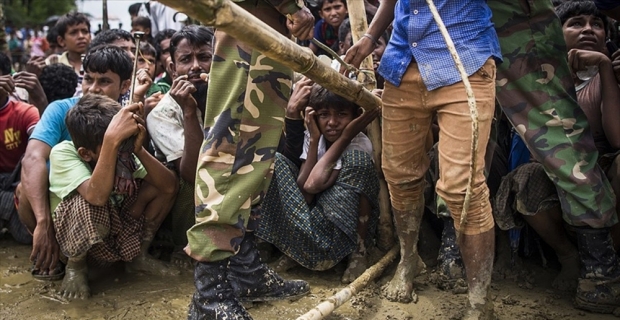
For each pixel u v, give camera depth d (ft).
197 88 10.41
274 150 7.34
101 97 9.62
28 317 8.72
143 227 10.18
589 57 9.52
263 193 7.96
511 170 10.41
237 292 8.22
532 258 10.59
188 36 11.19
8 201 11.69
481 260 7.32
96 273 10.19
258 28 5.79
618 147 9.46
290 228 9.73
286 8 6.84
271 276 8.67
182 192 10.46
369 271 8.99
